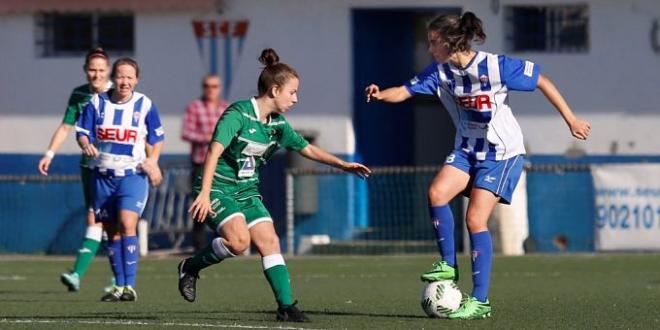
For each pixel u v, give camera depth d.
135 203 35.53
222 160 26.78
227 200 26.75
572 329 26.09
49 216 66.50
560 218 60.03
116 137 35.44
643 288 39.81
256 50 68.94
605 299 34.84
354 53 68.38
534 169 59.81
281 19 68.69
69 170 70.94
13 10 70.62
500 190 28.02
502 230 59.31
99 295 38.47
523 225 59.75
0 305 33.78
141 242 63.16
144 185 35.94
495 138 28.02
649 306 32.16
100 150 35.56
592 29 66.19
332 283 44.12
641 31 65.81
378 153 71.06
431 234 65.62
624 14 65.88
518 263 53.75
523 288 40.31
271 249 27.12
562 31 67.00
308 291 39.72
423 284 43.34
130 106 35.53
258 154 26.89
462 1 67.00
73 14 71.25
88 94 37.66
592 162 66.31
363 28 69.62
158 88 70.12
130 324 27.08
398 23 73.06
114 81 35.81
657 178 58.06
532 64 27.80
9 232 66.75
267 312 30.73
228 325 26.53
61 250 66.31
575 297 35.75
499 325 26.75
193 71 69.69
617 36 66.00
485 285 28.36
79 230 66.25
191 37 69.69
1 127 71.62
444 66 28.02
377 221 67.00
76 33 71.44
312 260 58.19
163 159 70.06
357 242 64.62
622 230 58.72
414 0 67.25
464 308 28.09
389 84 72.69
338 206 66.44
